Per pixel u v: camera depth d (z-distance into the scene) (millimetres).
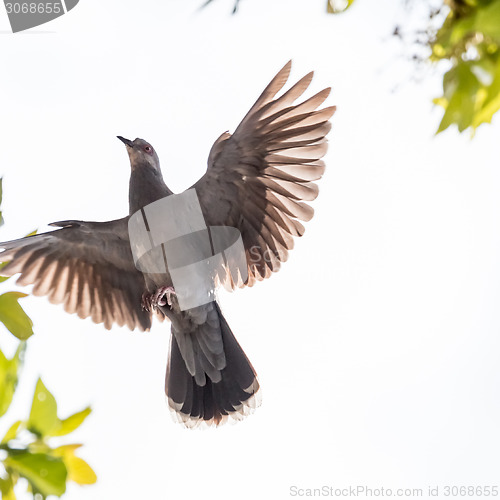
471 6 5246
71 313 10945
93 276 11039
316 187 9570
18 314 7441
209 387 10617
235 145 9578
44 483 6797
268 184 9820
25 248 10641
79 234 10797
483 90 5512
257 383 10531
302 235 9859
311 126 9078
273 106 9008
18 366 7281
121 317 11133
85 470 7148
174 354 10812
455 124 5586
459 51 5406
